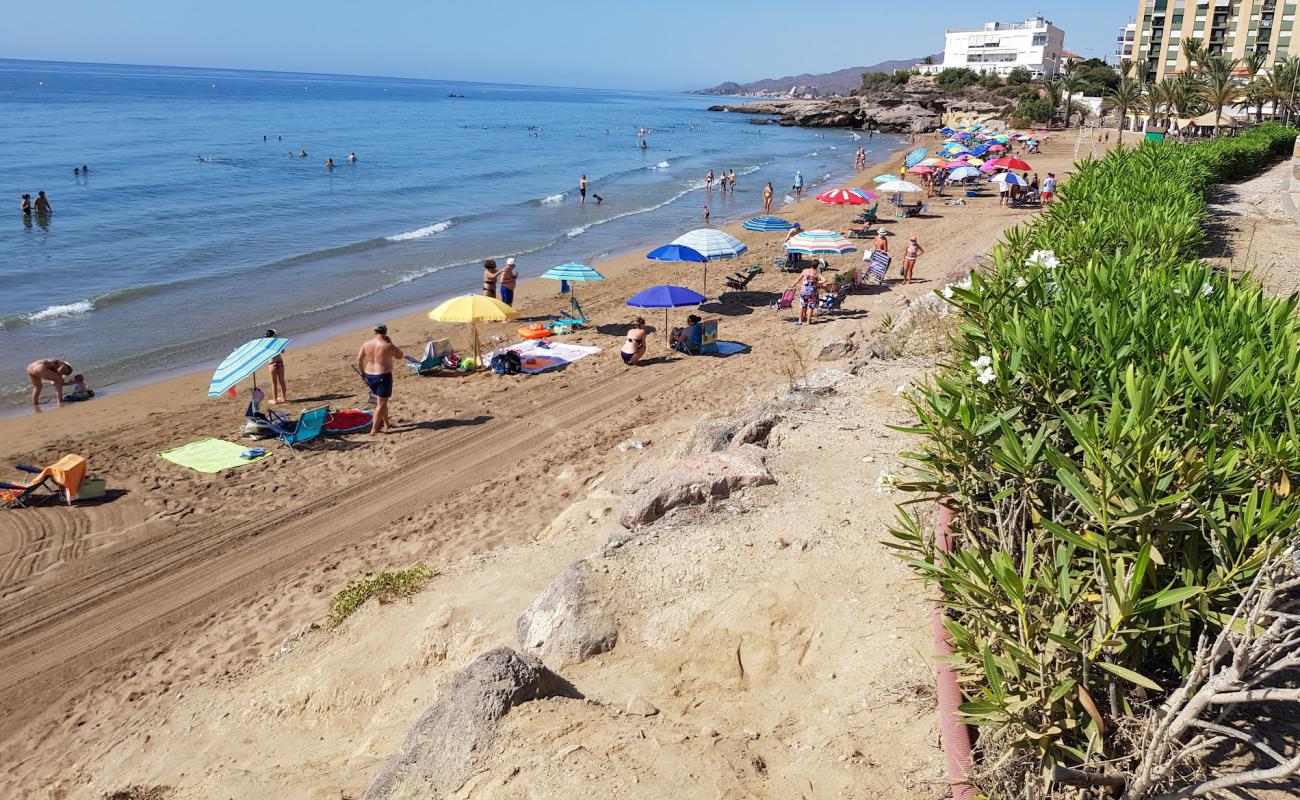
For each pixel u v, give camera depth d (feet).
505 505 36.27
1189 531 10.43
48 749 23.54
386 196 141.69
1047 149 203.00
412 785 14.61
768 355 55.31
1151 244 31.48
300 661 25.17
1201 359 13.75
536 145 264.31
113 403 51.08
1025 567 10.66
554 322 65.16
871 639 16.28
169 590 31.24
